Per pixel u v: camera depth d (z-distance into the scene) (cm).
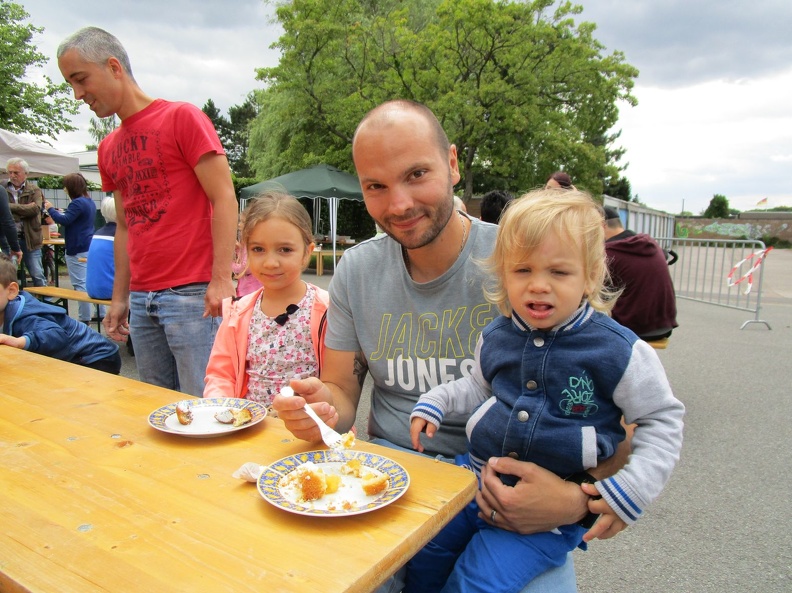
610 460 142
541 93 1741
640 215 1758
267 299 238
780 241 3962
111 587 79
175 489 110
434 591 158
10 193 920
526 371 143
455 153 168
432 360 166
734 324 852
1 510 101
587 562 247
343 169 1745
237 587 79
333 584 80
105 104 267
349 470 120
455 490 112
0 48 1925
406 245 155
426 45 1525
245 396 234
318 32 1561
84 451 129
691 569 241
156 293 276
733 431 399
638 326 421
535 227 137
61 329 317
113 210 559
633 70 1708
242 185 2025
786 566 242
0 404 162
